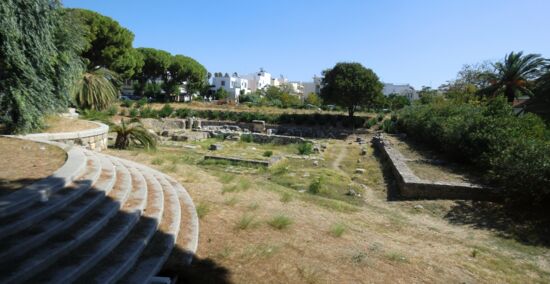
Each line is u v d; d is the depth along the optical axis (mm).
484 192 9609
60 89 11953
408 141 25094
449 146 15758
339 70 35719
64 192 4734
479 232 7793
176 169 9883
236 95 92125
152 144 14812
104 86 19906
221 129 33562
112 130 14375
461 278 5070
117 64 33188
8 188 4453
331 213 7898
